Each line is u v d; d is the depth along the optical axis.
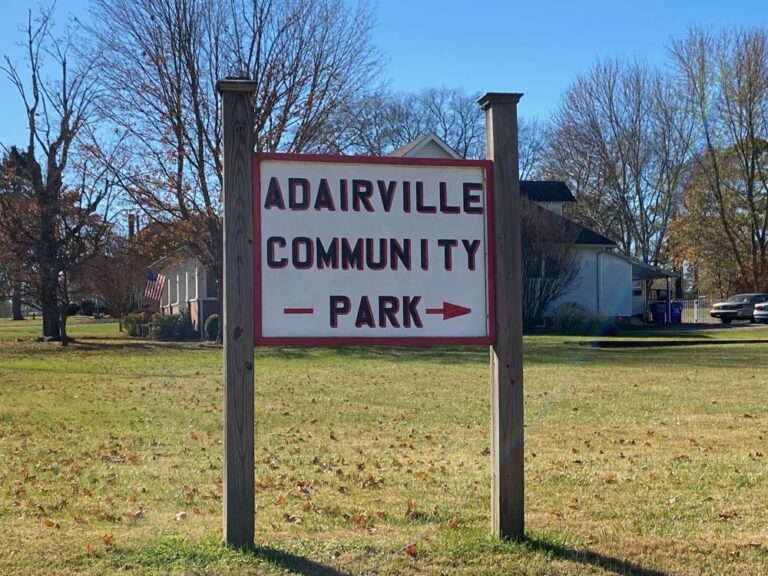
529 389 13.43
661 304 41.31
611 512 5.71
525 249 31.44
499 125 4.86
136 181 26.02
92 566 4.39
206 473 7.09
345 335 4.67
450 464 7.48
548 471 7.11
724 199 45.84
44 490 6.38
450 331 4.79
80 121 30.88
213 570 4.29
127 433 9.13
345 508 5.86
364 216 4.73
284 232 4.63
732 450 8.09
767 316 36.53
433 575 4.32
